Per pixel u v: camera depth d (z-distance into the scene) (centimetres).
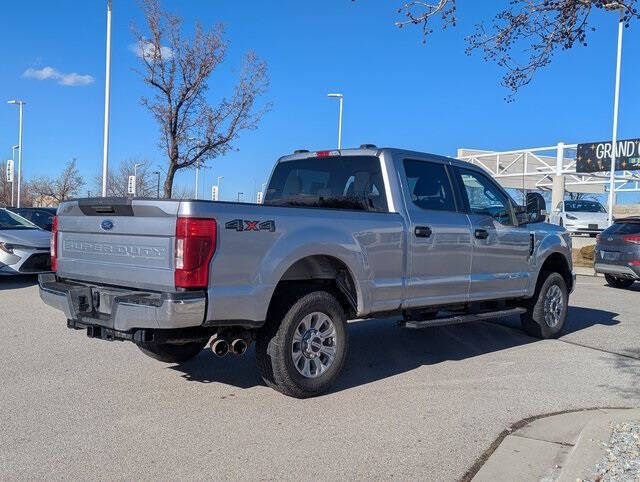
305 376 567
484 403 576
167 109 1686
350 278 607
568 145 3117
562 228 907
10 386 592
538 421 530
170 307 475
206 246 489
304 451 456
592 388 630
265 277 525
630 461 417
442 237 685
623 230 1495
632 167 2680
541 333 857
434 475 423
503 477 421
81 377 625
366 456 450
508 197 804
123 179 3866
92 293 557
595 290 1480
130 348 746
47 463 425
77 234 585
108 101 1908
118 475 410
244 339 549
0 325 864
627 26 515
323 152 723
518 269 799
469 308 762
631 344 843
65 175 4075
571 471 405
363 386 621
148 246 507
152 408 539
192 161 1719
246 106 1775
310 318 571
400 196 656
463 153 3678
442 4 543
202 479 407
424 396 593
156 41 1650
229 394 582
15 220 1377
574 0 526
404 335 873
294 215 554
